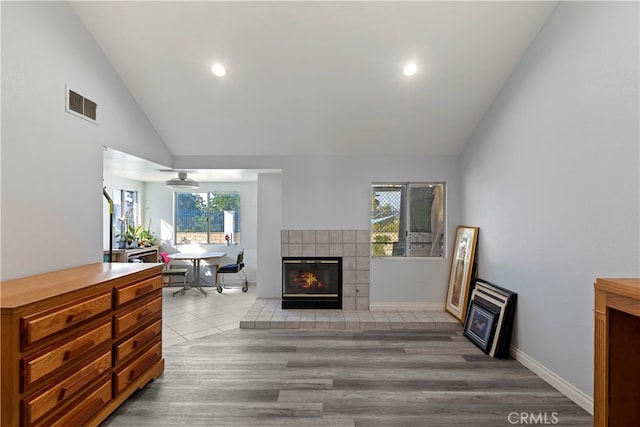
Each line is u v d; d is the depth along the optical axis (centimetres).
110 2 238
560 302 240
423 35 269
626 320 154
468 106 345
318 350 314
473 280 376
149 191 629
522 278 287
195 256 545
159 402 224
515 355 295
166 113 351
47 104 214
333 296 429
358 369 275
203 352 309
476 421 205
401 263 427
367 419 206
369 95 331
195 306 477
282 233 428
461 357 299
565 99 235
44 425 155
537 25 259
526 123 281
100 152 272
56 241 223
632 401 152
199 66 295
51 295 158
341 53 285
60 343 163
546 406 222
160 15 250
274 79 311
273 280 492
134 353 226
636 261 183
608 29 199
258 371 270
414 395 235
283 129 380
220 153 421
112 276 204
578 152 223
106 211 529
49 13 215
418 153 423
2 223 184
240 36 269
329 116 360
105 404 196
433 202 439
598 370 157
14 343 141
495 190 334
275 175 493
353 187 427
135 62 288
